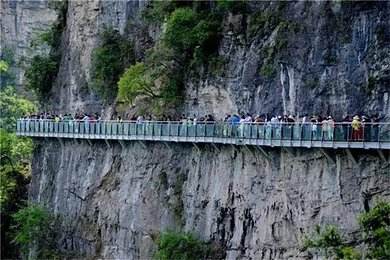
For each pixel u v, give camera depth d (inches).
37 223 4013.3
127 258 3464.6
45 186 4180.6
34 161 4345.5
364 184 2456.9
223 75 3213.6
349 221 2481.5
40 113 4534.9
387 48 2623.0
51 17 7549.2
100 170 3740.2
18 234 4077.3
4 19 7810.0
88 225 3769.7
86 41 4318.4
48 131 4111.7
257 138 2765.7
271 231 2768.2
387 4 2645.2
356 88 2679.6
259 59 3053.6
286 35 2952.8
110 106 3964.1
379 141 2374.5
